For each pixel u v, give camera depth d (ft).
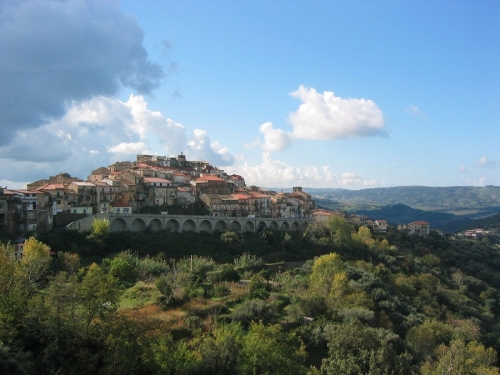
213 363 171.12
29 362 150.71
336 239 579.07
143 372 163.94
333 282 338.54
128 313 182.39
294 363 188.44
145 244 431.02
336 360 198.90
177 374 167.73
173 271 334.65
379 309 335.47
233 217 556.10
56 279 188.96
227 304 273.13
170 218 489.26
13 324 165.58
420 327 308.81
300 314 267.18
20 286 188.55
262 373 179.42
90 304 171.63
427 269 582.35
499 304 524.11
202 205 622.54
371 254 576.61
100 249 392.27
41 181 557.33
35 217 400.06
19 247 335.06
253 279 320.29
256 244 519.60
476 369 228.84
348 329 209.56
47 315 166.81
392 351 203.21
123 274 317.63
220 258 450.71
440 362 230.07
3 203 372.99
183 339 204.74
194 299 273.75
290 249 531.91
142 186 563.89
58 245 373.20
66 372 155.74
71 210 467.93
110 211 503.20
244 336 214.28
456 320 388.37
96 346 165.99
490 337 368.27
